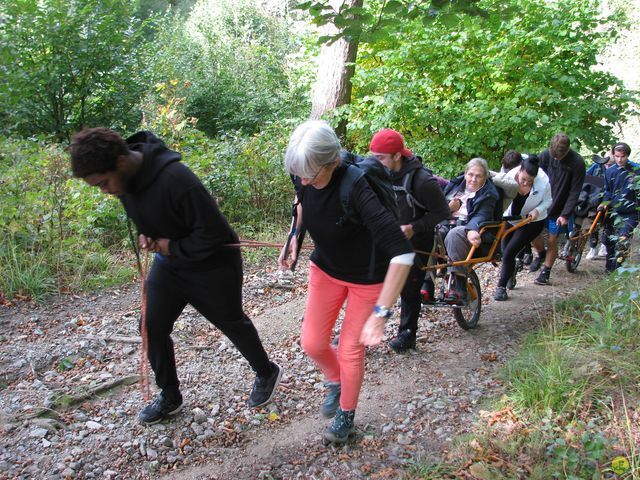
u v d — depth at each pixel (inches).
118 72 417.7
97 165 99.4
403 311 177.9
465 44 352.5
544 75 339.0
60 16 381.7
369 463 125.9
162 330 125.3
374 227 105.3
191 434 133.9
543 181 223.5
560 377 144.7
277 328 195.0
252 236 279.9
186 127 334.3
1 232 213.9
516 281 270.8
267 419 142.0
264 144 311.6
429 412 146.1
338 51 378.6
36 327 179.6
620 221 245.3
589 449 118.0
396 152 157.9
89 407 141.6
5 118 346.3
